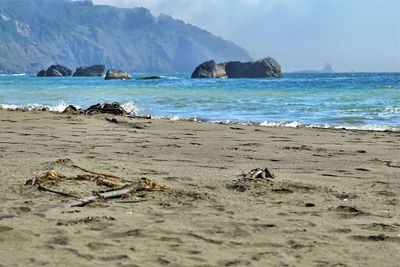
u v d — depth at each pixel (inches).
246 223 181.6
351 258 146.3
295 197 228.7
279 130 571.2
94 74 7288.4
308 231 173.3
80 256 142.3
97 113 749.3
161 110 917.2
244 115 810.2
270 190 239.9
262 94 1338.6
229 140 473.1
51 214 189.6
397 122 680.4
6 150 368.2
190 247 153.0
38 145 404.2
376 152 399.9
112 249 149.1
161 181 259.0
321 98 1148.5
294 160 350.3
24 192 224.1
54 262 136.9
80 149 382.6
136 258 141.6
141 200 216.8
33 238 158.1
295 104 994.1
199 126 600.1
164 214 193.8
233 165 321.1
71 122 607.8
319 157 367.6
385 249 154.9
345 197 231.5
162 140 462.0
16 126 559.5
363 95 1219.2
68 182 240.2
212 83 2346.2
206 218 188.1
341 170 307.9
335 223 184.7
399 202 222.4
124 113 757.3
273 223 182.9
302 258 145.3
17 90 1750.7
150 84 2279.8
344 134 538.6
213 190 239.9
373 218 193.0
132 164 311.4
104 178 256.1
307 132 555.2
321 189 246.2
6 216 184.7
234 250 151.6
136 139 464.4
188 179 265.0
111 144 422.6
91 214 191.3
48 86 2171.5
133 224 177.6
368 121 698.2
